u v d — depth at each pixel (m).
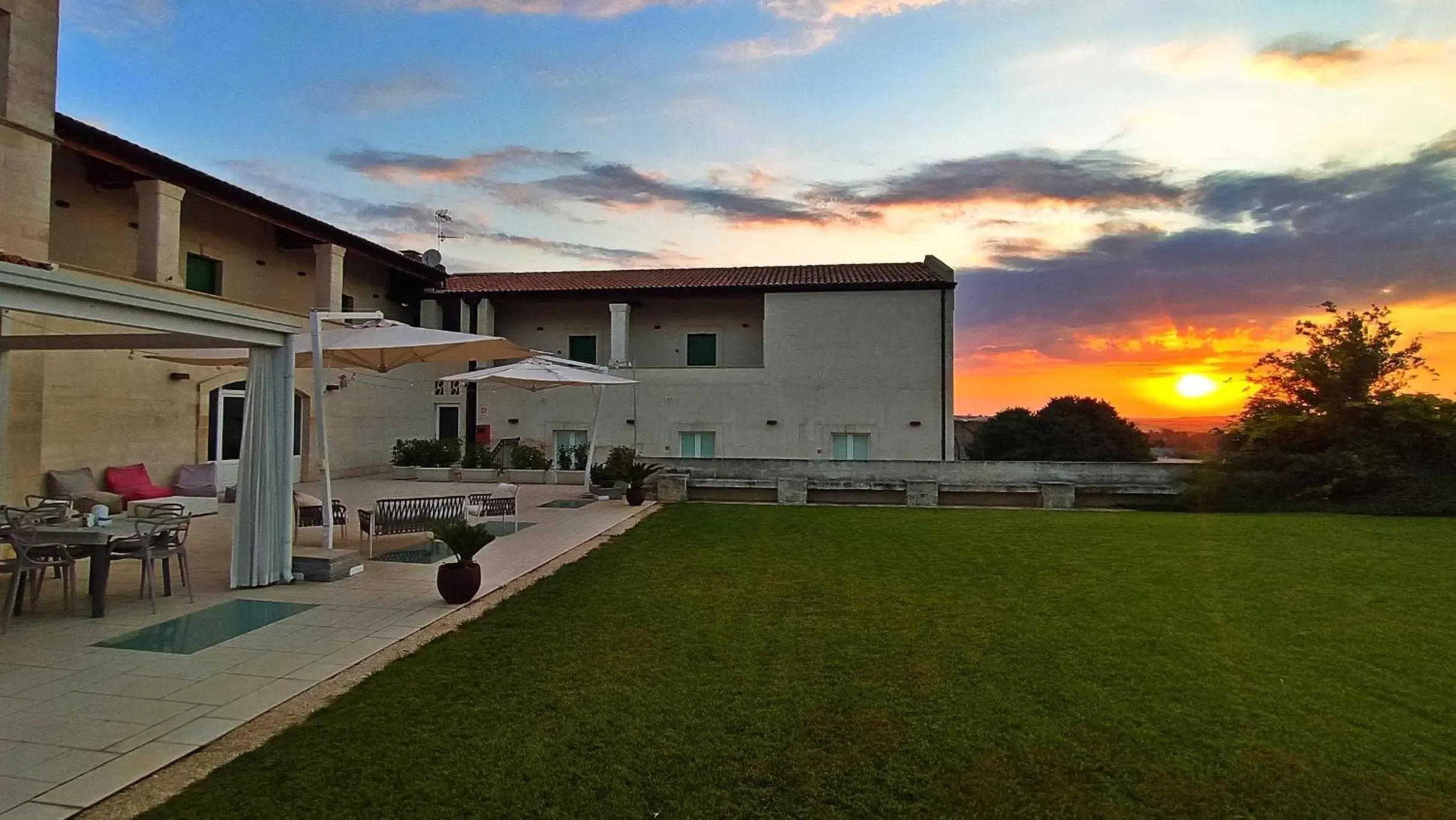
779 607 6.86
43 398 11.88
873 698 4.64
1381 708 4.53
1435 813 3.35
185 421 15.15
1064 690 4.79
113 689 4.70
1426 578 8.17
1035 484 17.12
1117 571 8.50
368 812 3.25
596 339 25.61
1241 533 11.57
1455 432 14.92
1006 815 3.33
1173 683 4.93
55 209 13.62
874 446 22.77
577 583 7.84
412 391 23.42
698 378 23.39
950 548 10.02
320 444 8.73
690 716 4.34
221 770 3.62
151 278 13.56
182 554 7.01
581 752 3.87
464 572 6.96
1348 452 15.34
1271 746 3.99
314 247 18.92
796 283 23.47
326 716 4.30
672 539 10.73
